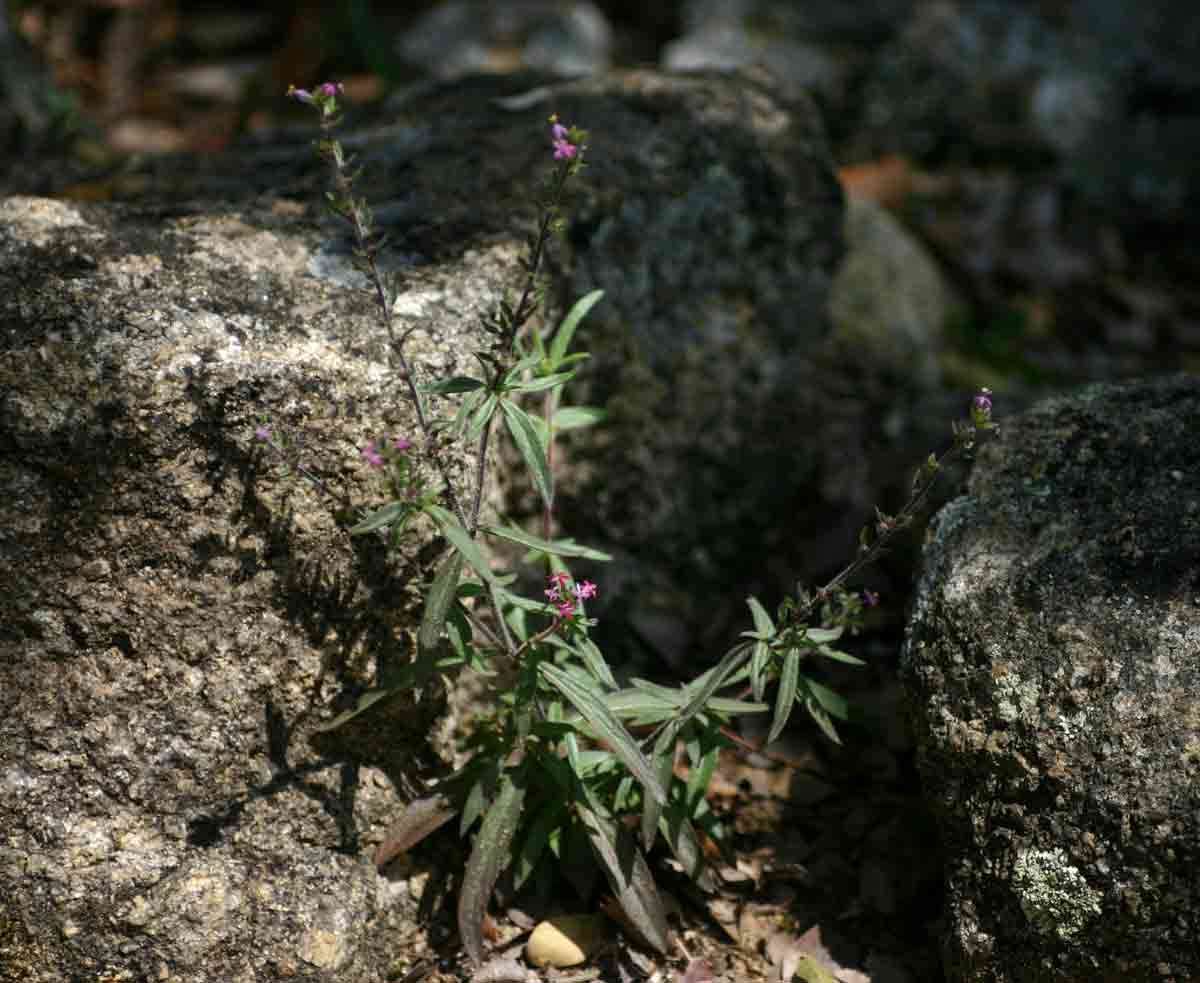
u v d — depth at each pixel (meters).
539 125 1.12
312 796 0.91
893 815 1.02
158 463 0.88
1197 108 1.79
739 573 1.16
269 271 0.95
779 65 1.81
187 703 0.89
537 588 1.02
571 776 0.92
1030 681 0.89
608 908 0.95
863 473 1.23
